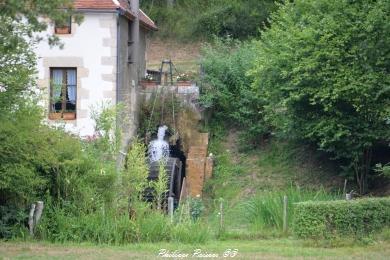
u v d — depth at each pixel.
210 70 88.00
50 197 51.22
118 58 77.06
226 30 123.06
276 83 74.12
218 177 80.50
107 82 76.19
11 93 51.66
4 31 40.97
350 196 62.66
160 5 131.88
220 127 87.38
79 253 42.78
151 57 120.62
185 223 51.25
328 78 68.56
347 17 69.12
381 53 67.12
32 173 50.28
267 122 84.44
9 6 39.00
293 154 81.94
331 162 78.38
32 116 52.78
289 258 41.47
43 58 76.00
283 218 54.84
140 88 85.38
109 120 57.09
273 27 78.69
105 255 41.94
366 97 67.69
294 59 70.88
